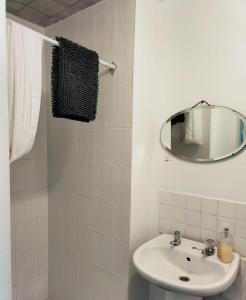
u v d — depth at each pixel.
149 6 1.50
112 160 1.54
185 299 1.30
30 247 1.93
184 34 1.51
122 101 1.48
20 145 1.14
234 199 1.38
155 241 1.50
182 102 1.54
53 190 1.95
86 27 1.63
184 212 1.54
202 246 1.42
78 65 1.25
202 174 1.48
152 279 1.17
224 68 1.38
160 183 1.64
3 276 0.67
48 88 1.90
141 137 1.52
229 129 1.37
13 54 1.07
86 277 1.75
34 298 1.98
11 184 1.79
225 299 1.38
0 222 0.66
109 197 1.57
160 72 1.61
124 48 1.45
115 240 1.55
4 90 0.67
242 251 1.34
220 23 1.38
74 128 1.75
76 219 1.79
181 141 1.54
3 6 0.66
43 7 1.64
